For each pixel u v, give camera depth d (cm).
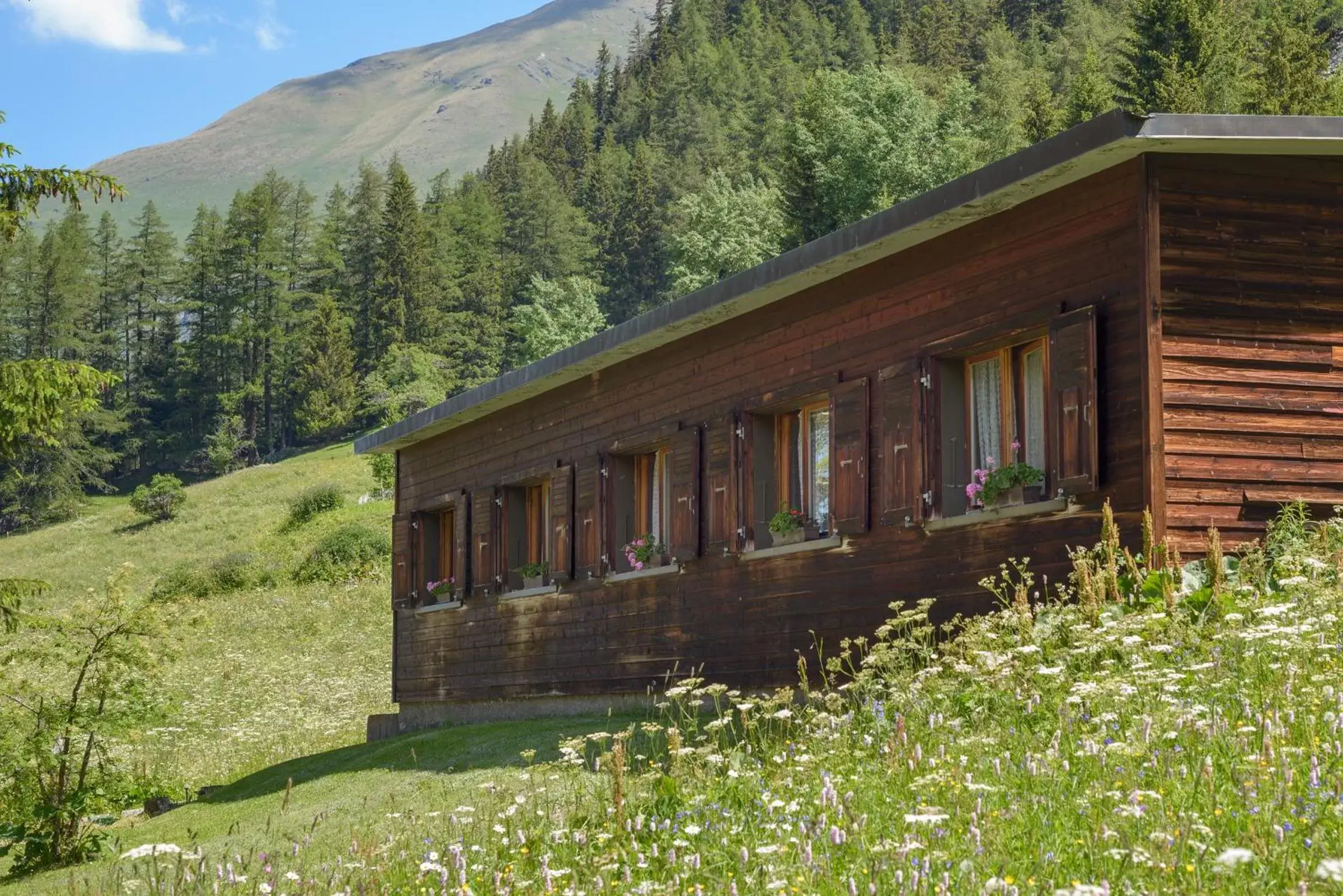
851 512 1134
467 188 14675
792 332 1232
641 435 1445
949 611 1038
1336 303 959
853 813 537
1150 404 898
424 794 1098
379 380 9188
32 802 1219
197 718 2406
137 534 6119
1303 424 936
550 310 8500
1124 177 930
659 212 11562
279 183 12988
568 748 800
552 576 1585
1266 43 6244
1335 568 762
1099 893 389
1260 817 477
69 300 11506
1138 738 571
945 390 1066
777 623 1227
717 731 972
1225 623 735
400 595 2000
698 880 540
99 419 10331
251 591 4147
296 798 1297
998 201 992
